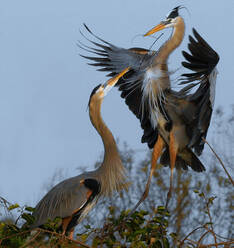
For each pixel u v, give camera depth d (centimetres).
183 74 1128
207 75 1109
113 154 1121
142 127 1252
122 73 1138
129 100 1256
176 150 1206
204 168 1241
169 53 1229
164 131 1210
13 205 899
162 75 1196
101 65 1313
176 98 1177
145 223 1023
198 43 1057
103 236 878
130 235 876
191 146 1205
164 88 1191
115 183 1128
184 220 1366
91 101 1116
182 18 1255
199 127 1153
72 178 1135
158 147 1230
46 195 1131
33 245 890
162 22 1259
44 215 1105
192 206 1398
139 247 867
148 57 1251
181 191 1420
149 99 1202
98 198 1128
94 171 1140
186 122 1189
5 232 889
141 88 1220
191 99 1159
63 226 1103
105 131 1117
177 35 1240
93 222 1323
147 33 1261
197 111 1159
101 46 1321
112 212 934
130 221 910
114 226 898
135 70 1245
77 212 1112
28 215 905
